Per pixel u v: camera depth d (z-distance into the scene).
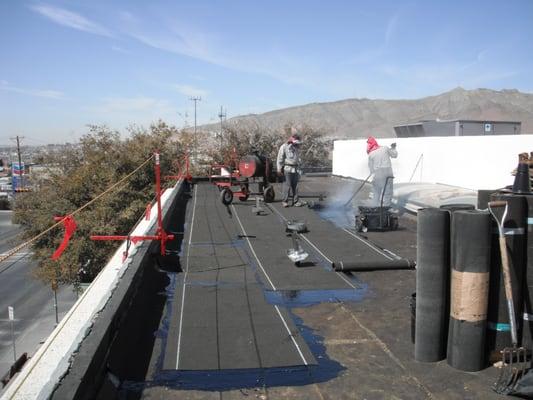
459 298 3.25
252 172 11.80
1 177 85.94
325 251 6.87
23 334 24.33
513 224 3.20
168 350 3.73
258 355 3.64
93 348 3.04
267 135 31.27
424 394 3.08
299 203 11.20
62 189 24.22
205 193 14.31
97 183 24.47
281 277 5.64
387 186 9.34
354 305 4.73
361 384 3.23
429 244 3.36
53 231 23.20
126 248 5.60
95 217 21.62
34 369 2.78
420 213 3.37
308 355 3.62
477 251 3.17
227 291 5.12
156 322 4.36
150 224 7.24
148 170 26.41
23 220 24.80
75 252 21.11
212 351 3.71
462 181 11.21
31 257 23.73
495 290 3.28
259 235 8.08
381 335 4.01
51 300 28.94
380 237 7.84
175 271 5.94
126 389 3.22
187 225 9.03
